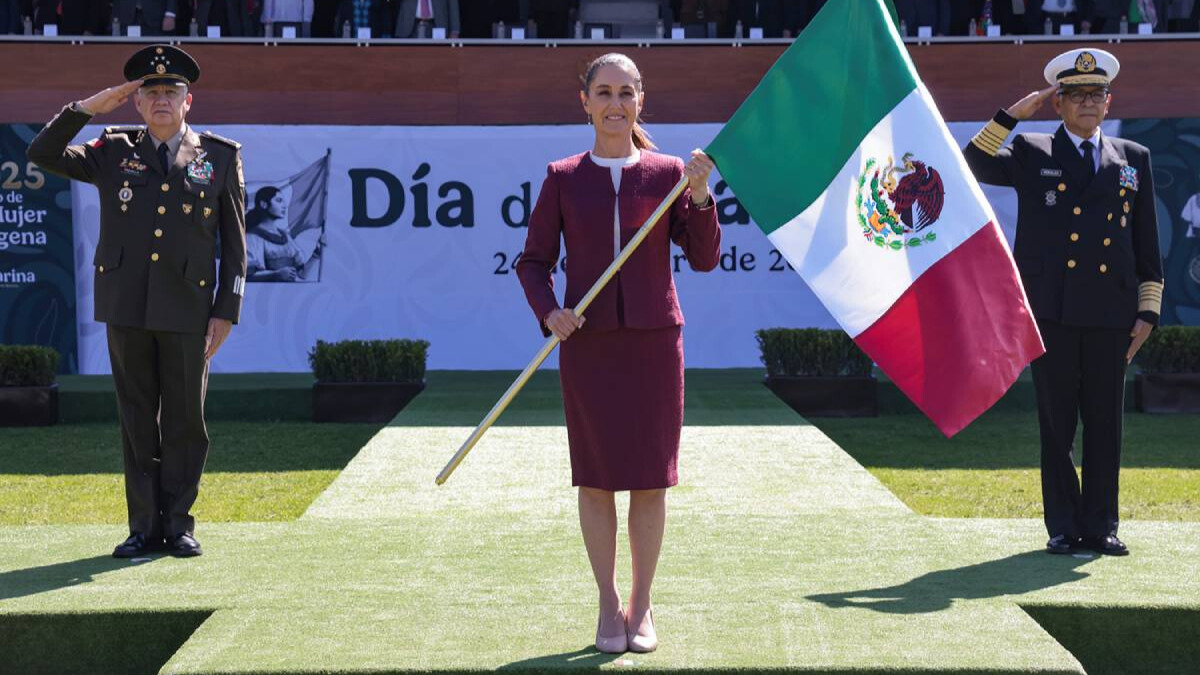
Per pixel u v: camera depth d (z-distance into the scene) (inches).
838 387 486.6
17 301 519.5
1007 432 450.0
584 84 182.9
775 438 371.9
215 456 406.6
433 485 309.1
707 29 611.2
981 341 192.2
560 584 211.0
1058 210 233.5
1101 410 232.1
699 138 538.0
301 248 530.3
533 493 299.3
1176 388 490.0
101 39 535.8
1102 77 233.3
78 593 203.3
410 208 533.6
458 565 225.0
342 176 531.2
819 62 195.5
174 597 201.0
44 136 222.2
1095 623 193.8
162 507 234.7
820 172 193.8
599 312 174.2
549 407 436.5
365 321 533.6
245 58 548.1
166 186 230.1
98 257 231.9
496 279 536.4
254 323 530.3
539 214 180.5
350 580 213.5
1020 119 232.5
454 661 170.7
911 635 179.9
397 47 551.8
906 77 195.3
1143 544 238.1
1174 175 531.5
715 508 279.1
